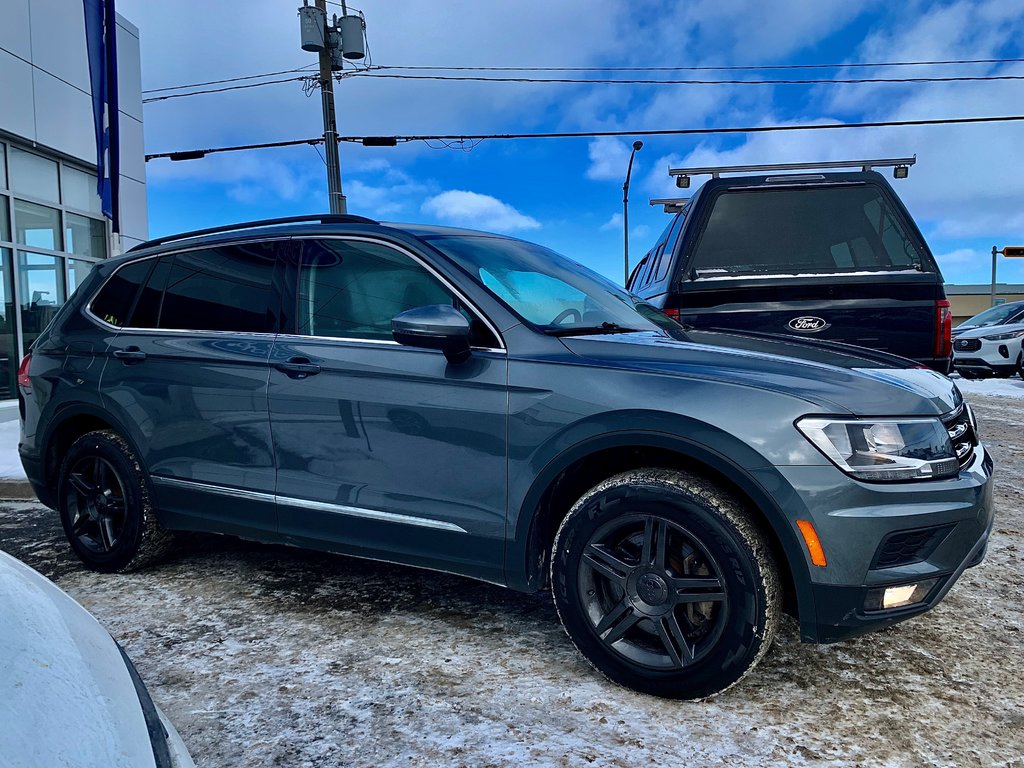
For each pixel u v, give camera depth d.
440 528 2.81
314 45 15.75
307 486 3.10
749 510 2.39
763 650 2.33
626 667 2.51
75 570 3.95
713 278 4.61
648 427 2.42
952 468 2.36
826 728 2.31
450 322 2.63
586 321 3.05
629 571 2.48
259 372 3.23
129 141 13.41
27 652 1.21
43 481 4.01
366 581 3.69
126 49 13.33
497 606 3.34
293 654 2.88
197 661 2.83
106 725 1.12
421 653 2.87
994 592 3.43
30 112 10.77
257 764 2.15
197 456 3.42
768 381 2.40
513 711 2.43
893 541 2.25
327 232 3.29
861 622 2.28
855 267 4.84
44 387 3.93
